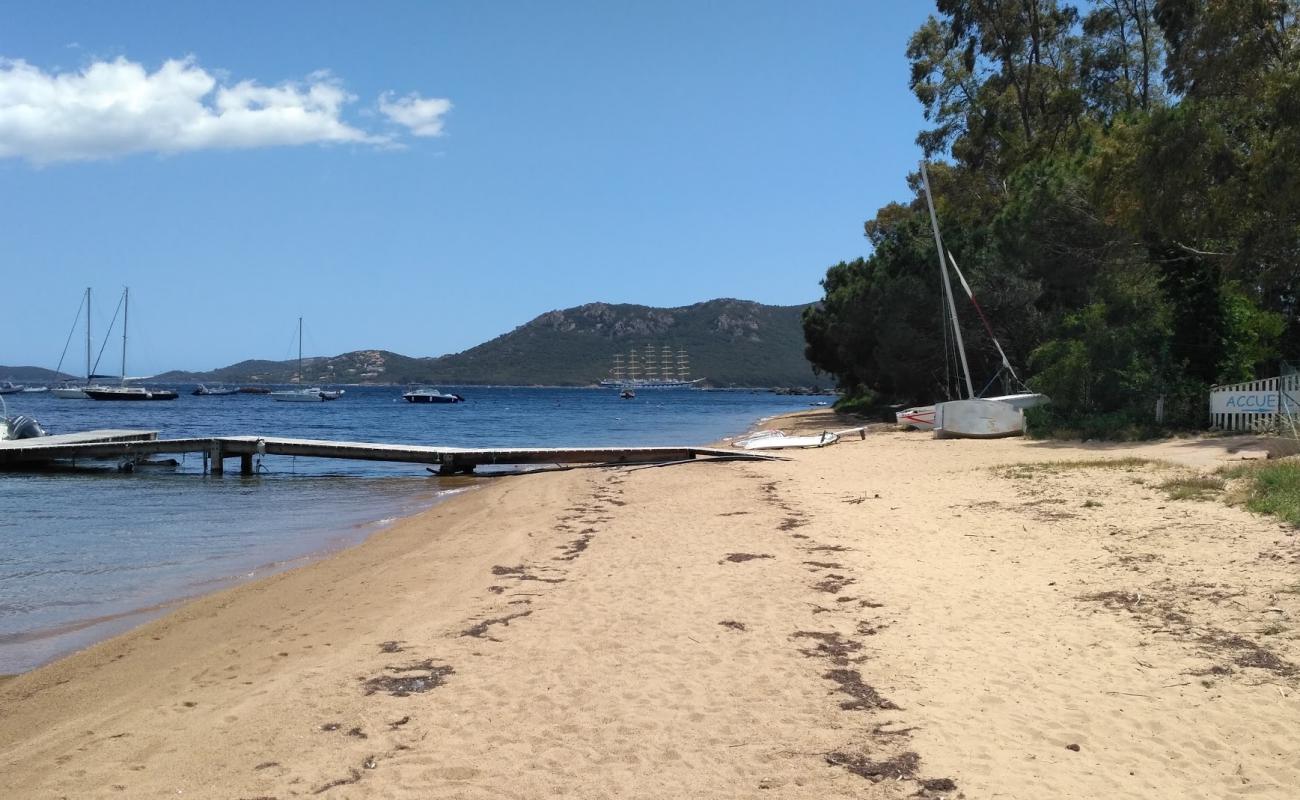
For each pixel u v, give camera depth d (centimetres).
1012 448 2325
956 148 4766
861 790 482
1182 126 2302
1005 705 589
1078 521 1165
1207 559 901
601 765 522
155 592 1140
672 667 693
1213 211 2278
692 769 514
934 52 4778
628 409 10325
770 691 634
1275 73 2197
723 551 1138
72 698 725
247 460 2806
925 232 4238
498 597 949
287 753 555
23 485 2514
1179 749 513
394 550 1372
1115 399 2486
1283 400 2003
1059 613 779
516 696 639
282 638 865
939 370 4153
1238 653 648
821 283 6625
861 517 1341
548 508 1689
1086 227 2934
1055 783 480
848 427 4203
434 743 561
